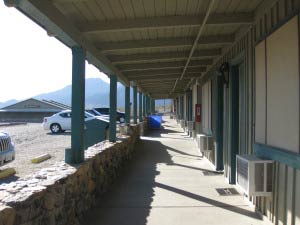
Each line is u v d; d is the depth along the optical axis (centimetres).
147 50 817
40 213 329
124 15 536
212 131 948
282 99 409
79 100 552
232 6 511
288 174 398
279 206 426
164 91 2336
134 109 1619
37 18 421
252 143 540
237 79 705
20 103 5041
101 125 1116
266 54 466
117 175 808
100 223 479
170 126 2828
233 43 682
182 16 548
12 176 748
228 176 738
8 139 816
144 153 1213
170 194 633
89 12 514
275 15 440
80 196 477
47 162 952
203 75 1152
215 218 498
